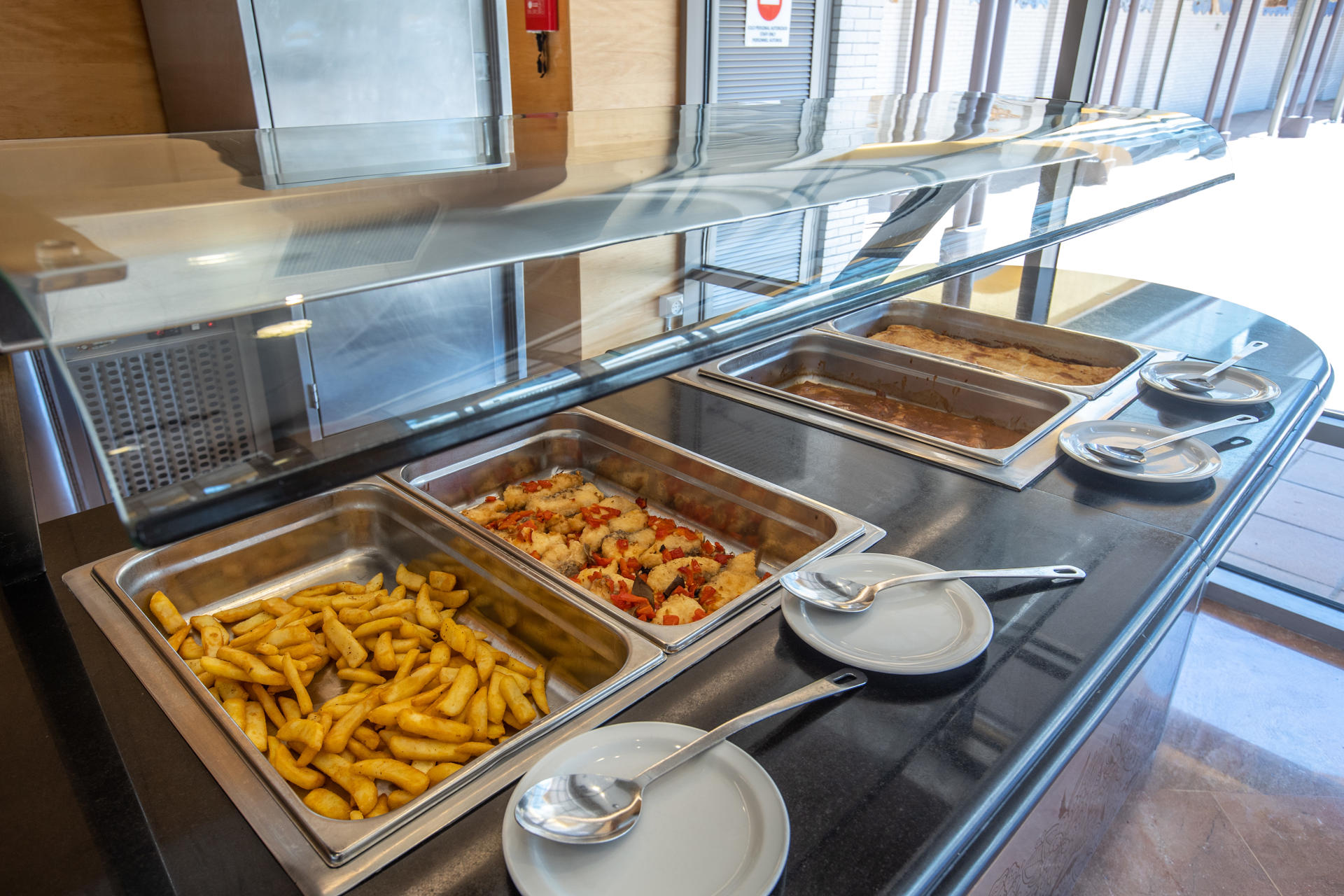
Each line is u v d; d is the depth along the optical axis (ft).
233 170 2.82
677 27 10.89
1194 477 4.04
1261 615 8.32
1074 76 8.13
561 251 2.37
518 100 10.94
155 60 7.74
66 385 1.47
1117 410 5.04
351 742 2.82
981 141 4.25
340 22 6.80
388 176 2.91
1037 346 6.35
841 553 3.48
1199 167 4.51
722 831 2.12
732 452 4.41
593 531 4.11
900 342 6.58
